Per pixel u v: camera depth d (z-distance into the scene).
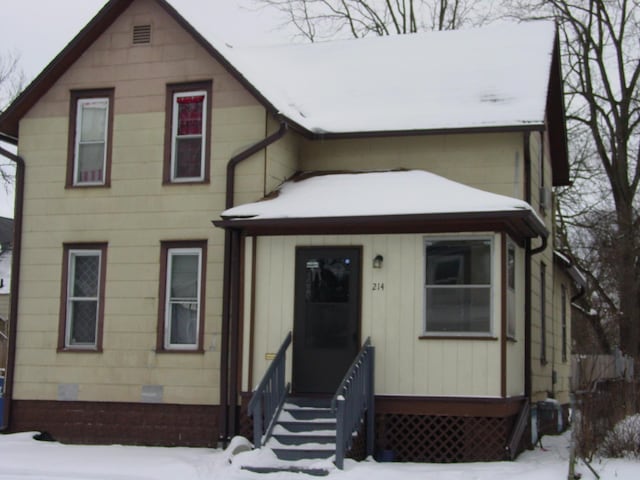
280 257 16.00
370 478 12.75
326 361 15.59
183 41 17.53
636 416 15.52
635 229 28.00
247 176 16.78
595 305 35.19
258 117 16.91
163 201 17.25
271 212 15.67
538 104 17.28
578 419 14.05
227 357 16.33
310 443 14.23
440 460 14.95
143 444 16.70
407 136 17.47
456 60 19.45
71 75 18.11
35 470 13.80
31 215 18.00
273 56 21.06
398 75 19.28
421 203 15.26
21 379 17.64
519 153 17.25
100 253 17.55
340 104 18.45
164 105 17.48
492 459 14.78
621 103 29.38
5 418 17.56
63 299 17.59
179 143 17.42
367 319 15.46
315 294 15.80
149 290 17.12
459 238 15.27
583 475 12.76
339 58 20.45
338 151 18.06
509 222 15.27
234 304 16.31
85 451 15.78
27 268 17.89
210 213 16.95
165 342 16.97
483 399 14.77
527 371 17.23
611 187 30.06
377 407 15.20
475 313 15.09
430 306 15.33
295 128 16.78
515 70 18.59
